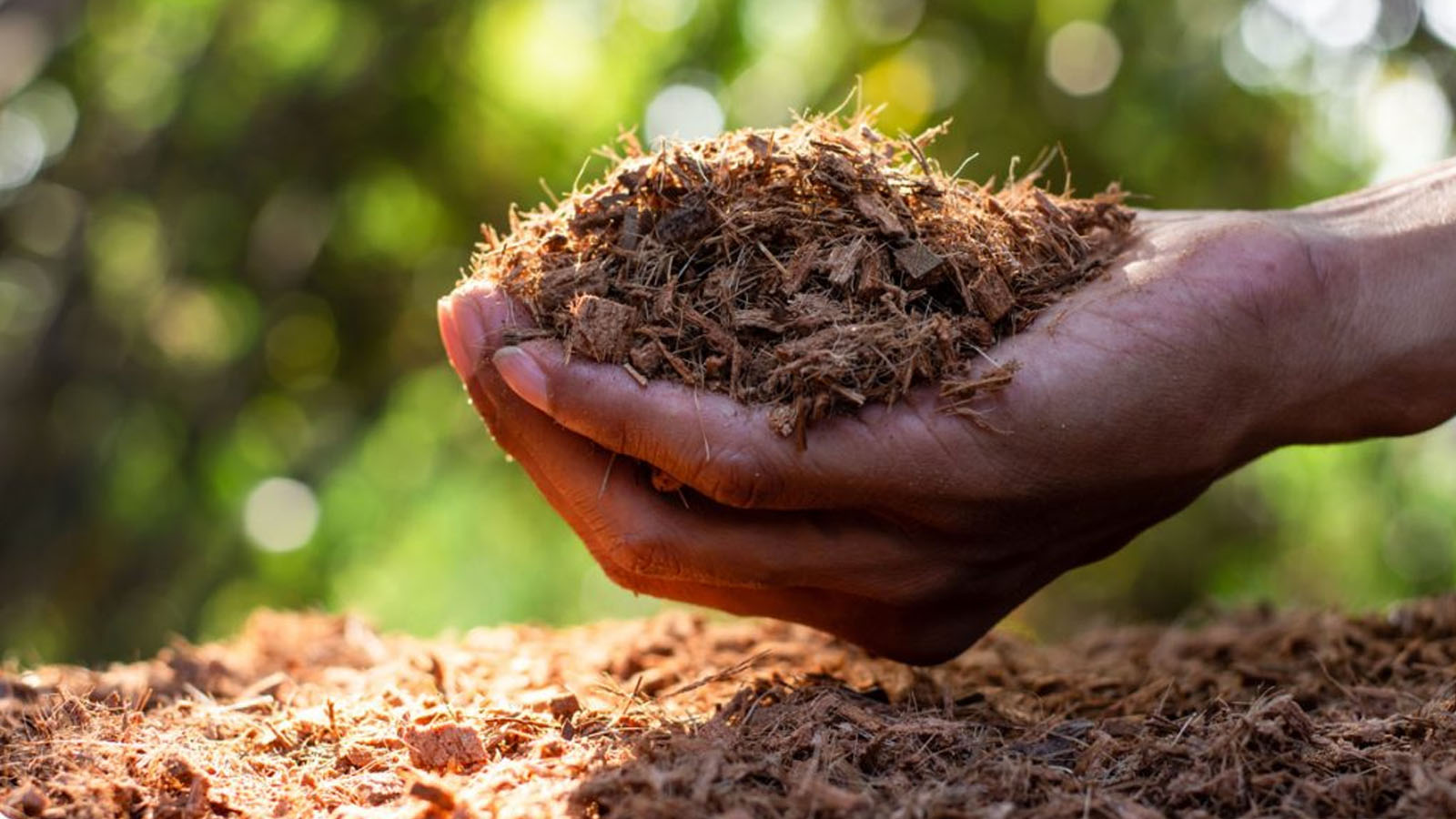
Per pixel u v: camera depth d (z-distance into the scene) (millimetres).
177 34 1249
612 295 460
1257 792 416
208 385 1282
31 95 1271
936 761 431
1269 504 1248
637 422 443
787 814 403
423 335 1316
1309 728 434
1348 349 479
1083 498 462
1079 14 1081
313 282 1275
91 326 1237
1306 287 473
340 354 1310
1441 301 479
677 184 471
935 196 473
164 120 1221
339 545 1455
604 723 460
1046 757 438
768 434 441
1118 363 454
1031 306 470
